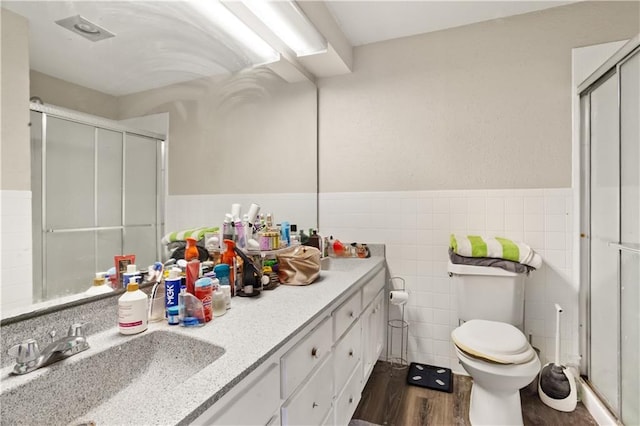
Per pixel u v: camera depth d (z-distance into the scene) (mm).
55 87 904
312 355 1124
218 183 1619
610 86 1660
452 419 1688
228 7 1476
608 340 1675
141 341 954
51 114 896
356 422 1678
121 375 884
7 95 797
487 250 1814
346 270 1854
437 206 2186
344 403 1441
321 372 1205
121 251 1107
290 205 2205
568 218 1928
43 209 875
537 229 1983
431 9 1975
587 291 1883
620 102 1536
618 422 1533
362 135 2359
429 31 2211
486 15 2039
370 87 2342
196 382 704
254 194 1876
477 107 2105
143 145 1203
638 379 1422
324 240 2145
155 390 871
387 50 2305
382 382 2047
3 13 792
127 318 961
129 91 1139
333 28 2037
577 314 1912
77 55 962
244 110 1798
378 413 1748
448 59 2170
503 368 1464
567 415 1703
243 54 1784
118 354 890
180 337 954
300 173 2297
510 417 1542
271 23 1671
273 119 2029
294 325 1022
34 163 853
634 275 1457
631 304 1477
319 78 2443
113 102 1079
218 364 776
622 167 1538
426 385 1977
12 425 678
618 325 1569
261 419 837
